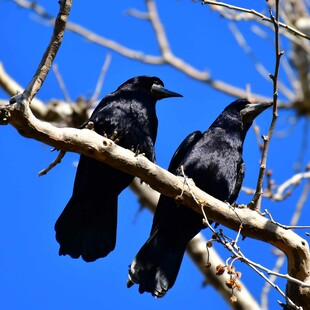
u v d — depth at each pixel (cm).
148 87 1316
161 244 1165
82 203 1166
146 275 1141
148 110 1255
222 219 1005
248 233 1010
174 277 1150
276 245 1012
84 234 1157
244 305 1366
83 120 1527
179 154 1273
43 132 880
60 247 1145
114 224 1169
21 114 847
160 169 973
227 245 845
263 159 1009
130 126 1223
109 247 1157
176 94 1311
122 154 945
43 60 843
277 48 980
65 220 1158
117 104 1246
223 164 1248
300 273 1003
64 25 840
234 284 839
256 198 1017
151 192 1496
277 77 991
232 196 1265
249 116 1330
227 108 1343
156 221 1179
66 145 908
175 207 1165
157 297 1124
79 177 1170
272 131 1004
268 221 1006
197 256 1414
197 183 1233
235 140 1288
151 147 1237
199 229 1185
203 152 1252
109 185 1170
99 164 1152
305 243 1005
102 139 927
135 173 965
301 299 992
